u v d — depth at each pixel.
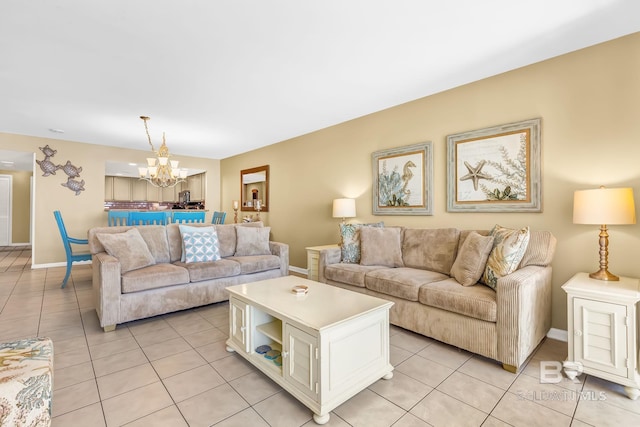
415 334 2.65
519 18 2.04
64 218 5.49
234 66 2.71
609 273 2.14
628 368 1.75
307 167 5.02
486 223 2.98
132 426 1.51
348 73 2.86
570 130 2.49
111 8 1.92
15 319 2.93
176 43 2.33
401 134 3.68
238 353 2.26
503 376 1.98
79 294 3.75
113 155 5.97
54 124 4.48
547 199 2.60
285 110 3.89
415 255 3.12
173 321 2.94
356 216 4.23
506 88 2.83
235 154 6.85
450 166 3.21
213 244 3.64
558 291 2.55
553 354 2.27
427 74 2.89
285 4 1.89
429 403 1.70
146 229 3.47
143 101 3.54
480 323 2.15
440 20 2.06
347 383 1.70
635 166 2.21
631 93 2.23
